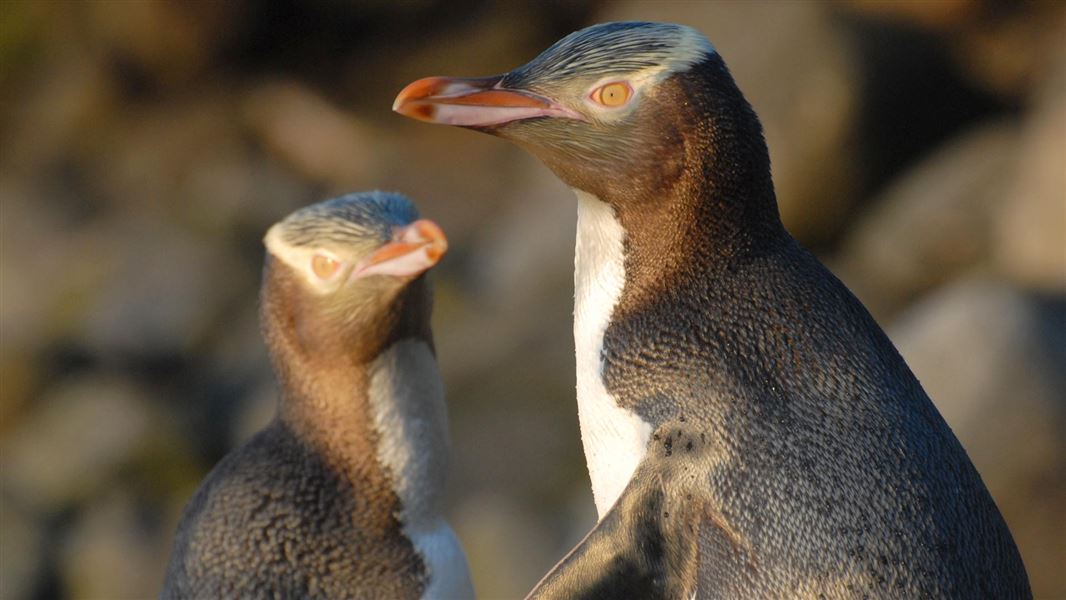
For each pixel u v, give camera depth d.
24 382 18.42
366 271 5.37
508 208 19.92
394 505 5.41
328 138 22.06
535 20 22.86
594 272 4.36
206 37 22.86
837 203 17.75
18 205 21.28
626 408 4.14
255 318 18.92
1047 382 12.05
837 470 3.88
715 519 3.91
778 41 17.97
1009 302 12.73
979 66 18.73
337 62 23.09
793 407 3.97
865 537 3.81
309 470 5.40
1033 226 15.80
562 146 4.32
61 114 23.08
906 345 13.06
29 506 16.52
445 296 18.19
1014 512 11.70
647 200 4.26
